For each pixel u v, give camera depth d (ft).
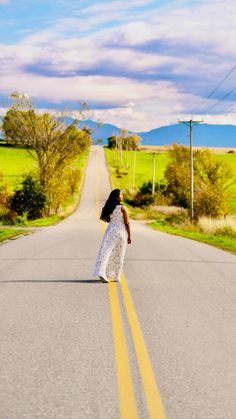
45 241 69.10
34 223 151.33
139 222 182.39
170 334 22.11
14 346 20.02
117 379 16.56
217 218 169.17
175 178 260.83
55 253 53.06
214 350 19.90
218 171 221.25
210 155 224.53
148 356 19.02
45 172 196.34
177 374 17.15
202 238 89.40
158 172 454.40
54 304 27.63
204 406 14.53
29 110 195.21
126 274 38.96
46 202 185.37
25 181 184.03
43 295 30.07
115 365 17.92
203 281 36.50
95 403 14.62
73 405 14.46
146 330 22.71
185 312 26.35
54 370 17.33
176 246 65.41
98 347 20.03
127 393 15.39
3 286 33.04
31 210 180.34
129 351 19.58
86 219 187.73
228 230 106.32
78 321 24.06
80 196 313.53
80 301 28.48
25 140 197.26
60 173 197.77
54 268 41.50
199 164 223.92
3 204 179.73
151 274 39.24
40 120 195.93
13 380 16.35
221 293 31.86
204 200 173.17
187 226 135.33
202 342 20.98
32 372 17.10
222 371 17.51
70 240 71.05
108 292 31.17
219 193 174.70
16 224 145.28
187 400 14.94
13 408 14.20
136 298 29.66
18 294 30.30
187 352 19.60
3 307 26.84
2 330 22.34
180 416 13.85
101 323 23.73
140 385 16.08
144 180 404.36
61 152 197.77
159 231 115.65
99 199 302.04
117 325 23.40
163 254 54.34
